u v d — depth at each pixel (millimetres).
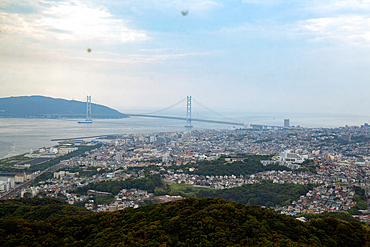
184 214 133375
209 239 115000
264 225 125000
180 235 119062
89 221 147750
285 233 121938
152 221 134250
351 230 128375
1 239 123062
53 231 136500
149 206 158375
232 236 114750
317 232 126312
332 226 133125
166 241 115188
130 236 120938
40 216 172000
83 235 136750
